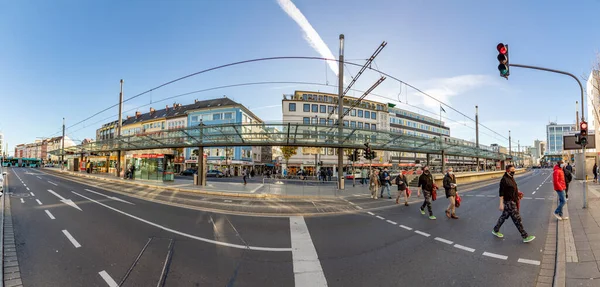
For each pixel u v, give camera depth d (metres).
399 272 4.21
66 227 7.06
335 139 18.95
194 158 50.62
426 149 25.22
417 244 5.73
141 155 26.83
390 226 7.54
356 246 5.61
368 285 3.75
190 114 52.16
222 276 4.05
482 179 30.59
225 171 44.19
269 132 18.12
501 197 6.10
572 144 24.80
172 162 24.06
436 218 8.72
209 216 8.91
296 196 14.93
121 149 28.00
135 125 61.41
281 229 7.14
